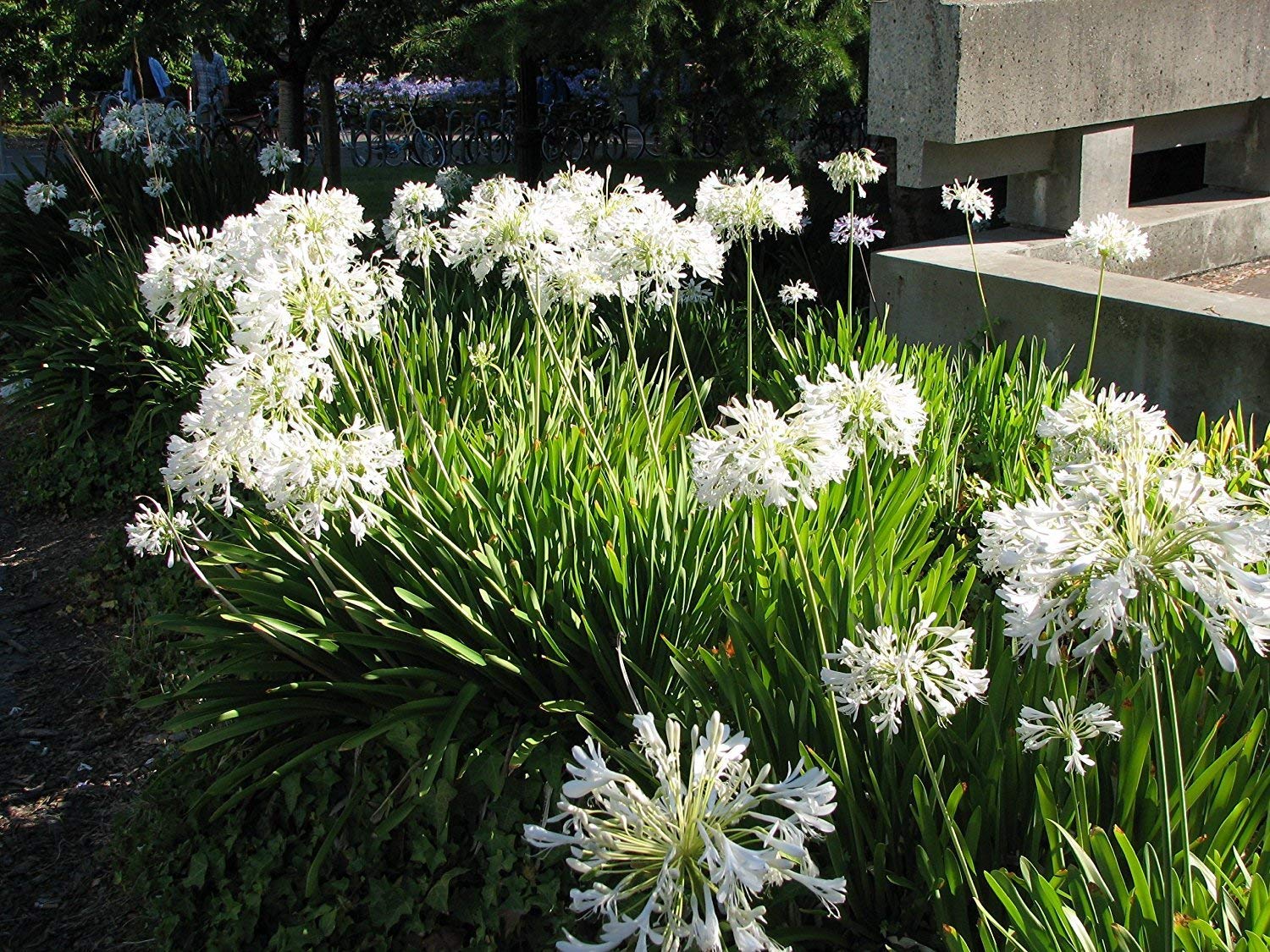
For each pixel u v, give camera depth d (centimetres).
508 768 302
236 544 367
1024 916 193
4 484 634
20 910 336
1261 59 666
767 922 241
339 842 312
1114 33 600
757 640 275
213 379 254
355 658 333
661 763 153
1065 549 165
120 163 820
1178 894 194
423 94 1758
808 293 545
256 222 302
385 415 412
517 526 332
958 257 582
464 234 354
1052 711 200
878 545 318
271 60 891
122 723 421
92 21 800
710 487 215
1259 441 442
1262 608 162
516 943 286
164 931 311
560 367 384
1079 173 618
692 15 619
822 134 854
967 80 559
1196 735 236
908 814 246
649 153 1623
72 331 619
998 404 420
